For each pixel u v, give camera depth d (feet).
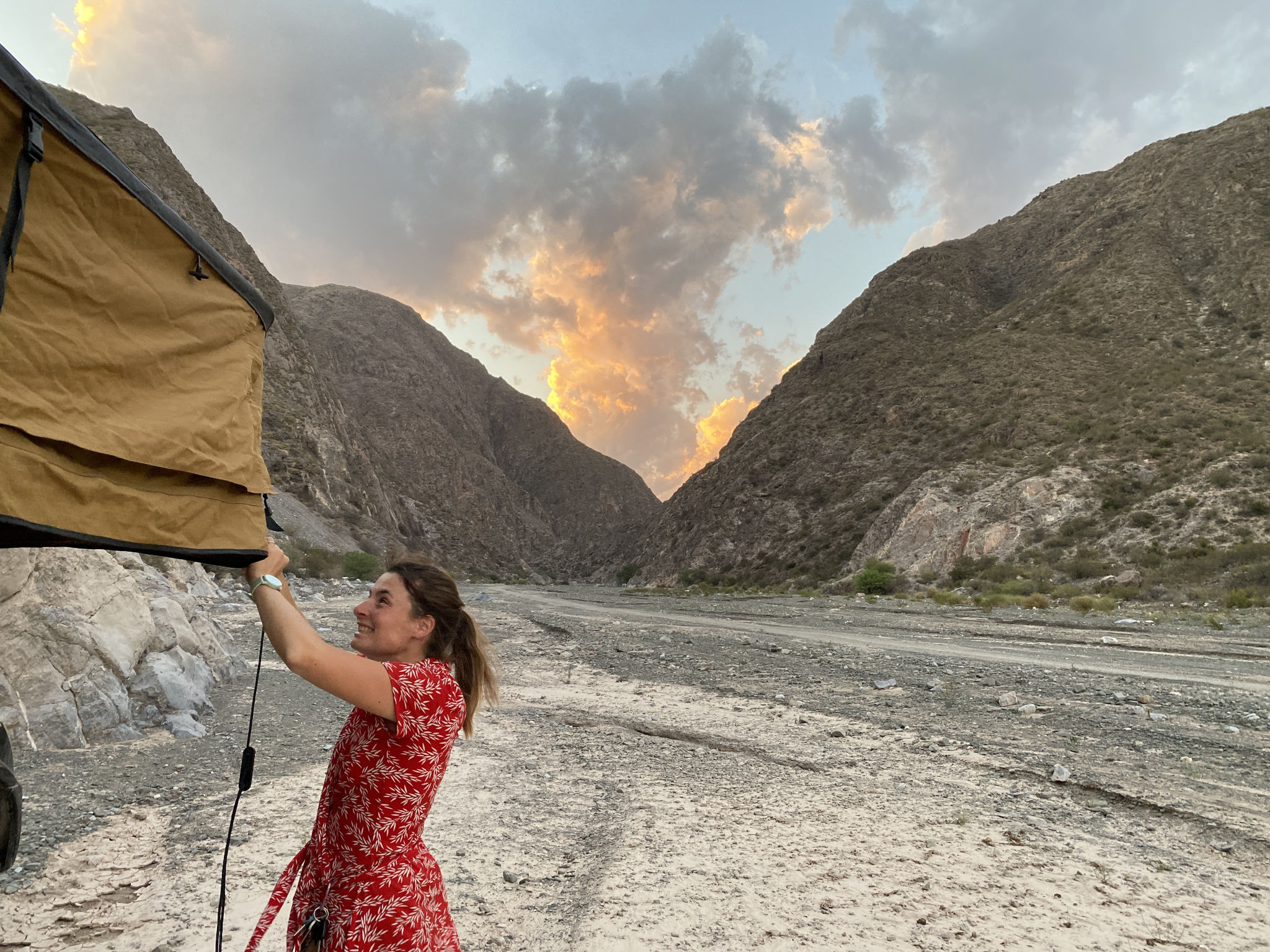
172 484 7.34
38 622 23.18
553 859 15.89
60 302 6.53
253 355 8.84
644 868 15.25
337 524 201.77
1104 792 20.76
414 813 6.78
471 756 24.08
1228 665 42.70
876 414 226.58
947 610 80.48
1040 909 13.61
